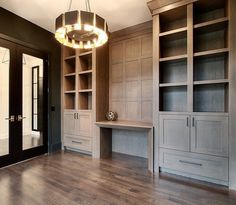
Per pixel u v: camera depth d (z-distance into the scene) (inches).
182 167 108.0
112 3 116.9
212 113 98.8
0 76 126.0
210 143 99.4
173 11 113.5
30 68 146.8
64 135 172.2
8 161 127.9
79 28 78.3
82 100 167.5
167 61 122.1
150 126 120.5
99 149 148.0
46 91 161.8
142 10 125.4
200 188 94.3
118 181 102.8
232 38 93.8
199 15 118.0
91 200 82.5
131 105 153.0
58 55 172.6
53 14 132.0
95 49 151.4
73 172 115.9
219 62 112.6
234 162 93.0
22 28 138.0
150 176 109.9
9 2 116.3
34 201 81.6
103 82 159.6
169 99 130.3
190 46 105.5
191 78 105.2
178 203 80.5
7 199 83.1
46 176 109.2
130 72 154.2
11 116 131.1
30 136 146.3
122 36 157.9
